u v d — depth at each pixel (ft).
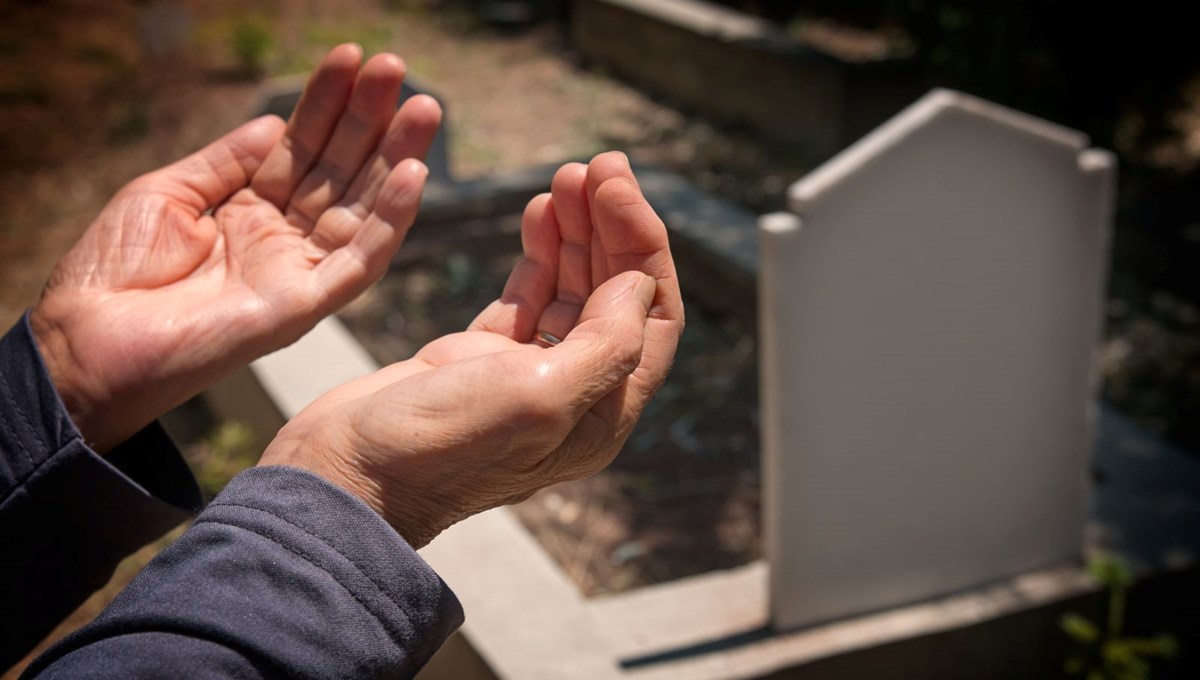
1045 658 9.37
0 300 17.72
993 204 8.11
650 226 2.95
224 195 4.06
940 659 8.93
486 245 18.35
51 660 2.19
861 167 7.62
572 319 3.22
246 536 2.25
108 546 3.29
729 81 26.66
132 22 36.19
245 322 3.64
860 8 32.01
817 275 7.79
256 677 2.12
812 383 8.05
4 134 26.05
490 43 33.81
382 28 35.06
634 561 11.01
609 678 7.88
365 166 3.93
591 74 30.63
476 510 2.74
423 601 2.31
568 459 2.82
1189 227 19.13
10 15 36.17
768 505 8.39
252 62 30.86
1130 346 15.62
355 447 2.55
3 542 3.10
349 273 3.77
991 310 8.39
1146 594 9.53
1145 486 10.54
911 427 8.48
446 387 2.56
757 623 8.79
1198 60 20.86
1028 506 9.15
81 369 3.51
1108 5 20.51
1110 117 21.67
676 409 13.84
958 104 7.74
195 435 14.02
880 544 8.74
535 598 8.57
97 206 22.18
